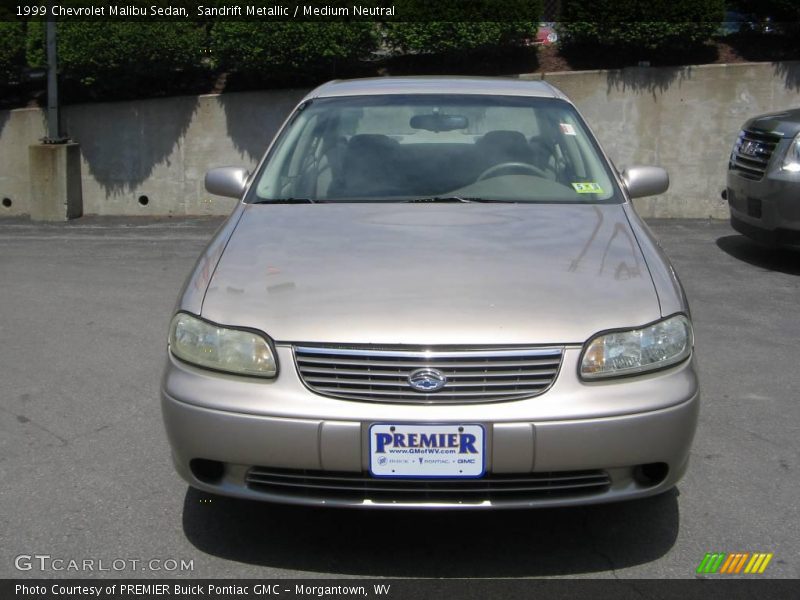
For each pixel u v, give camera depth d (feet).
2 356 18.78
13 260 28.48
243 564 10.82
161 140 38.96
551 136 15.06
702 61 37.58
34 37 38.40
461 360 9.81
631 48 37.91
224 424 9.95
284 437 9.78
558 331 9.99
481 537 11.39
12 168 39.88
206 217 38.86
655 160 37.09
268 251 11.71
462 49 37.65
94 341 19.80
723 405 15.96
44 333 20.42
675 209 37.35
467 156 14.64
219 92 39.32
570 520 11.81
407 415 9.68
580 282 10.82
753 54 37.96
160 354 18.89
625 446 9.87
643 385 10.07
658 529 11.61
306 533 11.52
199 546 11.23
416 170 14.34
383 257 11.40
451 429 9.66
